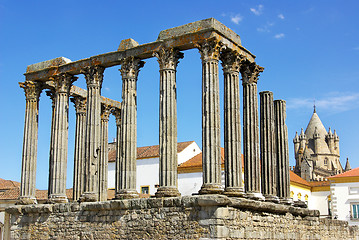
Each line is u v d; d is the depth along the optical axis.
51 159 40.44
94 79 38.53
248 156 36.31
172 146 33.22
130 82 36.28
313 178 138.75
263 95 39.94
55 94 41.25
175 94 34.19
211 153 31.38
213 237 28.89
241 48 35.84
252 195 35.16
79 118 45.69
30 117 41.75
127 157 35.19
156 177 70.00
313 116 189.62
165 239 30.89
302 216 39.38
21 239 38.41
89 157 37.41
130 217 32.81
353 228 48.09
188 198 30.20
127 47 36.91
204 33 33.09
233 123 33.66
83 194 36.97
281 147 40.88
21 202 40.00
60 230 36.38
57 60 41.00
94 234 34.47
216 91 32.25
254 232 32.06
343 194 72.44
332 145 181.38
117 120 49.41
